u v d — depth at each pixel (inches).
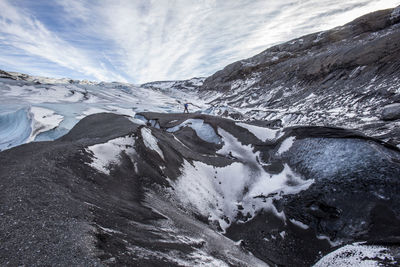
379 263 207.2
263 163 604.4
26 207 184.5
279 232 406.3
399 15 2536.9
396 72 1279.5
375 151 386.3
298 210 410.0
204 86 5059.1
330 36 3208.7
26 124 891.4
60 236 157.4
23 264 127.1
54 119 951.0
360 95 1261.1
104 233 182.4
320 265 265.4
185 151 633.6
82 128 674.2
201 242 286.4
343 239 343.9
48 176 259.4
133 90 3587.6
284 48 3964.1
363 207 345.7
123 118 720.3
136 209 281.9
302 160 497.4
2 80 2132.1
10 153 384.5
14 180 228.8
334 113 1152.2
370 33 2664.9
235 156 681.0
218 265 233.5
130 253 167.2
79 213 200.5
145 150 475.5
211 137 815.1
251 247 384.8
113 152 415.5
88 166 335.0
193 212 411.8
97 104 1847.9
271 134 691.4
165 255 193.3
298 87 2151.8
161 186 415.5
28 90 1914.4
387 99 1048.8
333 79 1808.6
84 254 143.7
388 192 336.2
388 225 315.3
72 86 2466.8
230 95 3430.1
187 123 975.0
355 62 1728.6
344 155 422.9
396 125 726.5
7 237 145.9
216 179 563.2
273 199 463.5
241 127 803.4
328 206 378.6
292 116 1284.4
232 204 495.5
